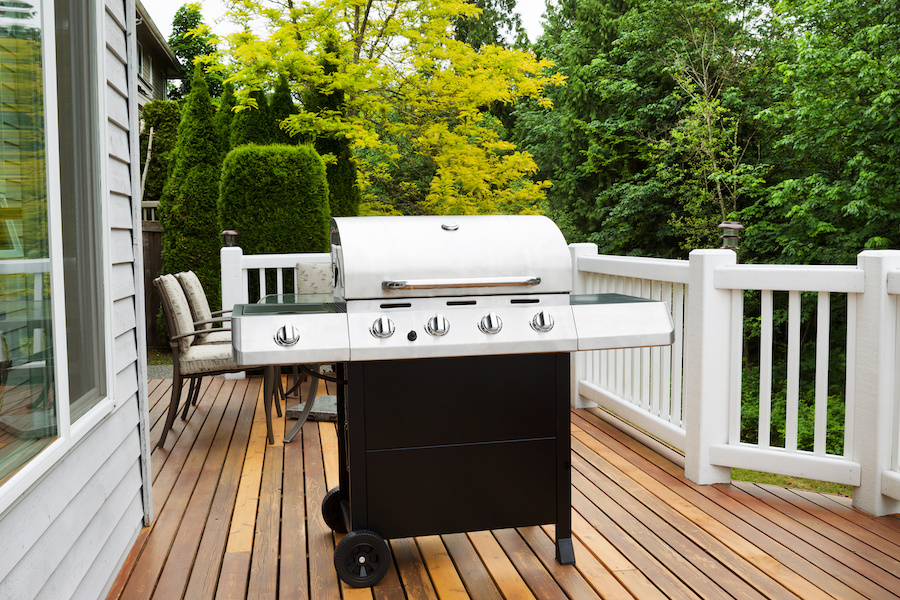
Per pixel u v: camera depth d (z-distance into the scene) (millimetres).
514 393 2199
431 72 10117
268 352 1936
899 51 9047
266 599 2102
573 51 15219
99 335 2125
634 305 2209
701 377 3033
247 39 8766
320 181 6434
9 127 1491
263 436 3947
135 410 2570
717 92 12633
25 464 1519
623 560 2322
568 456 2262
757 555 2354
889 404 2666
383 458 2131
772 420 8742
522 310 2111
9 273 1479
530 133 16641
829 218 10398
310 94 9523
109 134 2275
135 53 2594
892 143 9414
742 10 13148
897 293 2584
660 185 13047
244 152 6246
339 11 9680
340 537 2553
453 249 2094
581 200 15016
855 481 2750
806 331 10898
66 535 1778
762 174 11609
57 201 1713
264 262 5613
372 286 2018
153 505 2879
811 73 9891
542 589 2137
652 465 3363
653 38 13422
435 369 2135
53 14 1712
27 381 1552
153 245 8430
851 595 2076
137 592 2141
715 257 2982
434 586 2174
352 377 2090
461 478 2180
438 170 10414
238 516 2762
